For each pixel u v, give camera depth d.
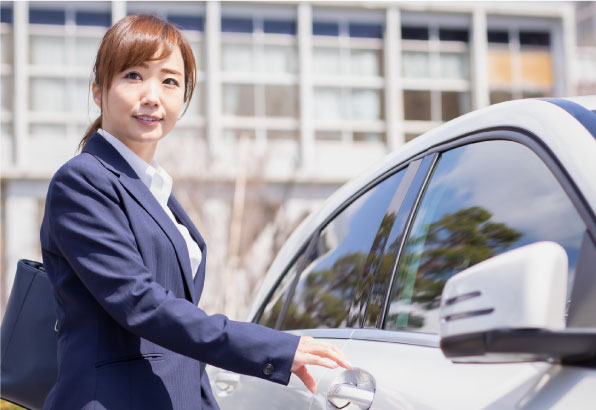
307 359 1.60
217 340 1.58
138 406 1.60
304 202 28.95
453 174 1.79
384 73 30.84
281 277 2.58
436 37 31.34
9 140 28.50
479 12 31.33
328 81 30.45
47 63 28.86
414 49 31.11
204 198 24.62
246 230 24.59
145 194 1.72
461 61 31.48
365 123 30.55
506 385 1.32
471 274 1.17
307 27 30.23
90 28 29.14
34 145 28.61
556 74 32.03
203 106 29.42
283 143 29.84
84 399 1.58
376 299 1.89
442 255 1.71
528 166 1.52
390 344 1.73
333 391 1.76
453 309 1.18
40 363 2.01
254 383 2.20
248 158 26.05
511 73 31.73
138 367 1.64
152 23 1.80
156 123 1.80
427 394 1.48
